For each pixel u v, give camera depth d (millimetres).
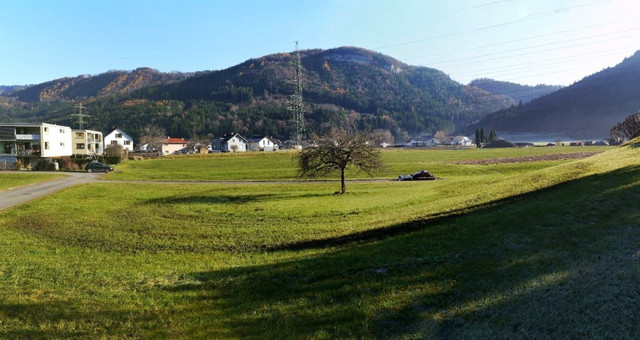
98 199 34062
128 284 11539
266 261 13797
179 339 7785
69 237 18906
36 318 8836
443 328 7254
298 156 40094
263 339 7582
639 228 10016
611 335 5977
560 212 13047
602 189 15016
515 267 9289
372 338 7230
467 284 8961
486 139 165250
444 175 52719
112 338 7875
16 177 51719
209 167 75000
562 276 8172
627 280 7289
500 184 25141
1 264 13789
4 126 74750
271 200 31781
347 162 37375
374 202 27266
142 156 105188
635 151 24422
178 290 10930
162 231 20047
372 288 9688
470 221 15133
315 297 9562
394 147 164250
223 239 17984
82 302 9898
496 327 6887
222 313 9047
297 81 133750
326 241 16188
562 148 101250
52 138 81750
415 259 11523
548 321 6695
